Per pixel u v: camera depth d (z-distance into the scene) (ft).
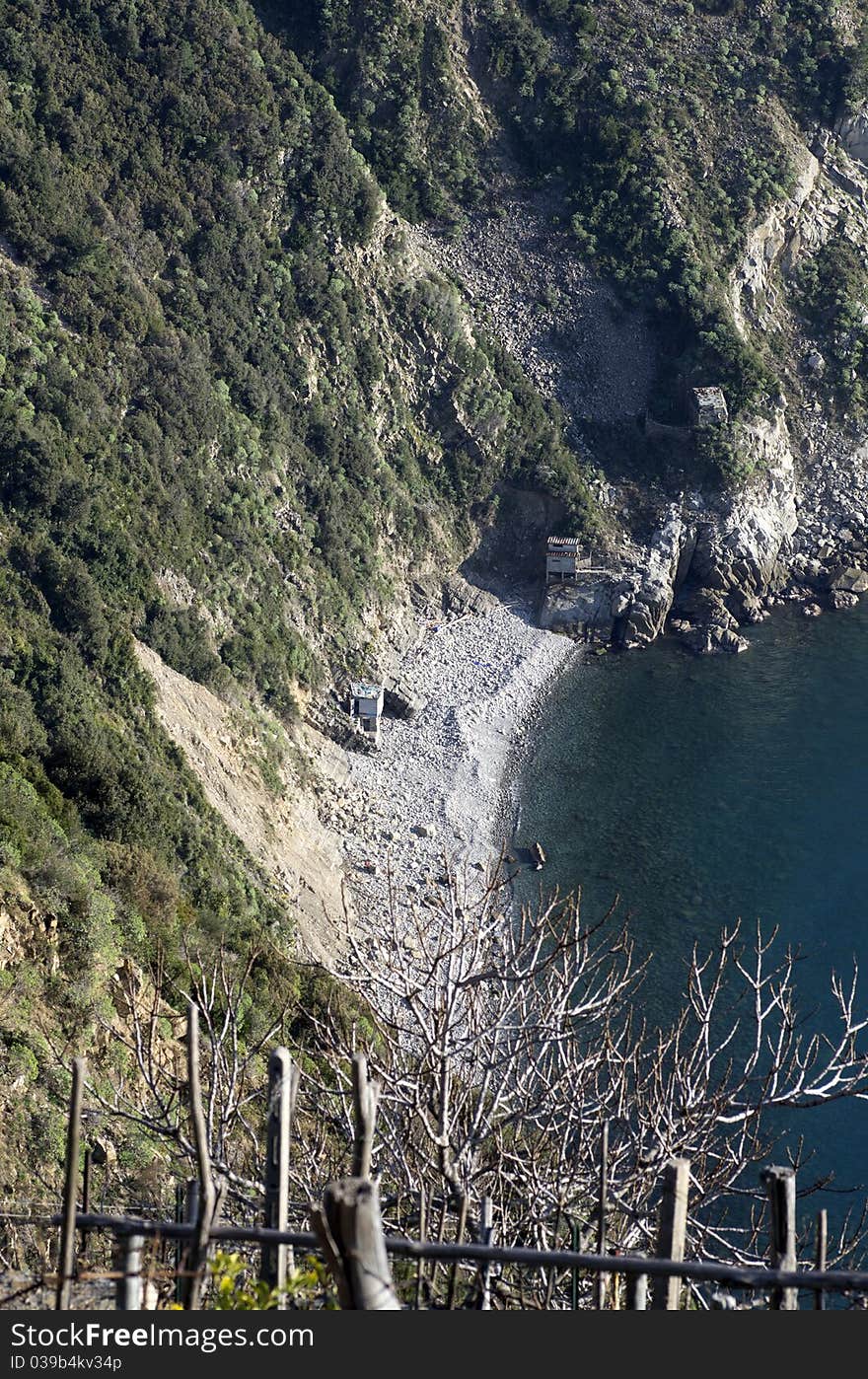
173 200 317.42
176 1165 78.33
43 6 323.16
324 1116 56.59
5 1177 76.48
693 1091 56.85
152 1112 85.40
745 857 246.68
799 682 315.58
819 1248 35.76
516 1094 53.47
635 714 301.84
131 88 324.60
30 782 157.69
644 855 247.70
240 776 243.81
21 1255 53.47
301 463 322.96
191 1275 32.45
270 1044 97.19
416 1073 53.47
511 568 358.64
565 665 324.80
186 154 326.44
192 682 255.70
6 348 266.36
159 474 278.46
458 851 249.96
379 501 337.31
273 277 331.77
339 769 275.80
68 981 103.19
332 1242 29.86
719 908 229.45
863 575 359.66
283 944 188.24
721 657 328.70
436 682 313.94
